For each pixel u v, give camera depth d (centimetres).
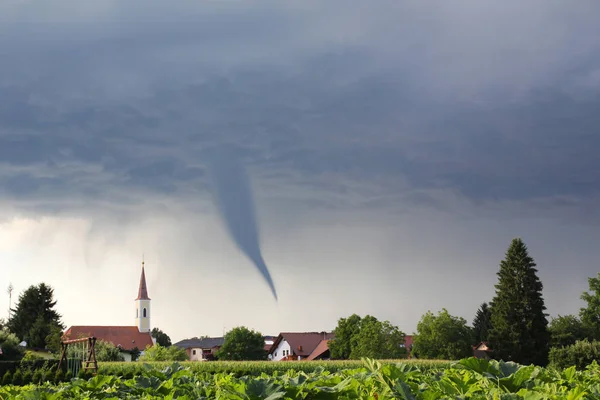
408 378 564
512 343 9969
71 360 4412
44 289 11756
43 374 3231
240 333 12900
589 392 489
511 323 10100
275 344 14562
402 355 10375
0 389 647
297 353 13662
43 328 10825
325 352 12838
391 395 455
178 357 10050
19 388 675
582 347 6706
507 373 564
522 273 10188
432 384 515
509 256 10350
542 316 10094
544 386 494
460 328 10344
